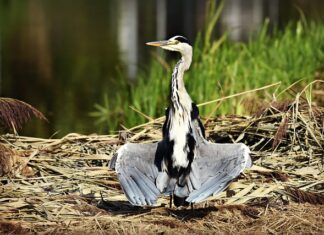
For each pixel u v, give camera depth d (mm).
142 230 9641
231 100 17438
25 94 22859
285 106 13062
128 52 28375
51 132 18125
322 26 24906
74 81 24422
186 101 10062
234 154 9680
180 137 9797
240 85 18625
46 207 10320
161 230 9641
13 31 33656
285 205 10539
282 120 12484
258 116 13227
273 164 12016
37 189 11039
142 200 9359
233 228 9867
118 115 19922
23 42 31141
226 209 10305
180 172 9664
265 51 21703
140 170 9711
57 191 11023
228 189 10914
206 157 9812
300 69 20406
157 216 10133
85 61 27172
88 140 13078
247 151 9656
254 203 10625
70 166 12008
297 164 11977
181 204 9492
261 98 17969
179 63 10383
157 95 18359
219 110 16922
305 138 12391
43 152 12484
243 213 10273
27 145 12781
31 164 11812
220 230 9805
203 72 18906
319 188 11219
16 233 9633
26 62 27516
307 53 21359
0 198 10656
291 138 12578
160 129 13312
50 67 26531
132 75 24562
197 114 10148
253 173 11547
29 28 34344
